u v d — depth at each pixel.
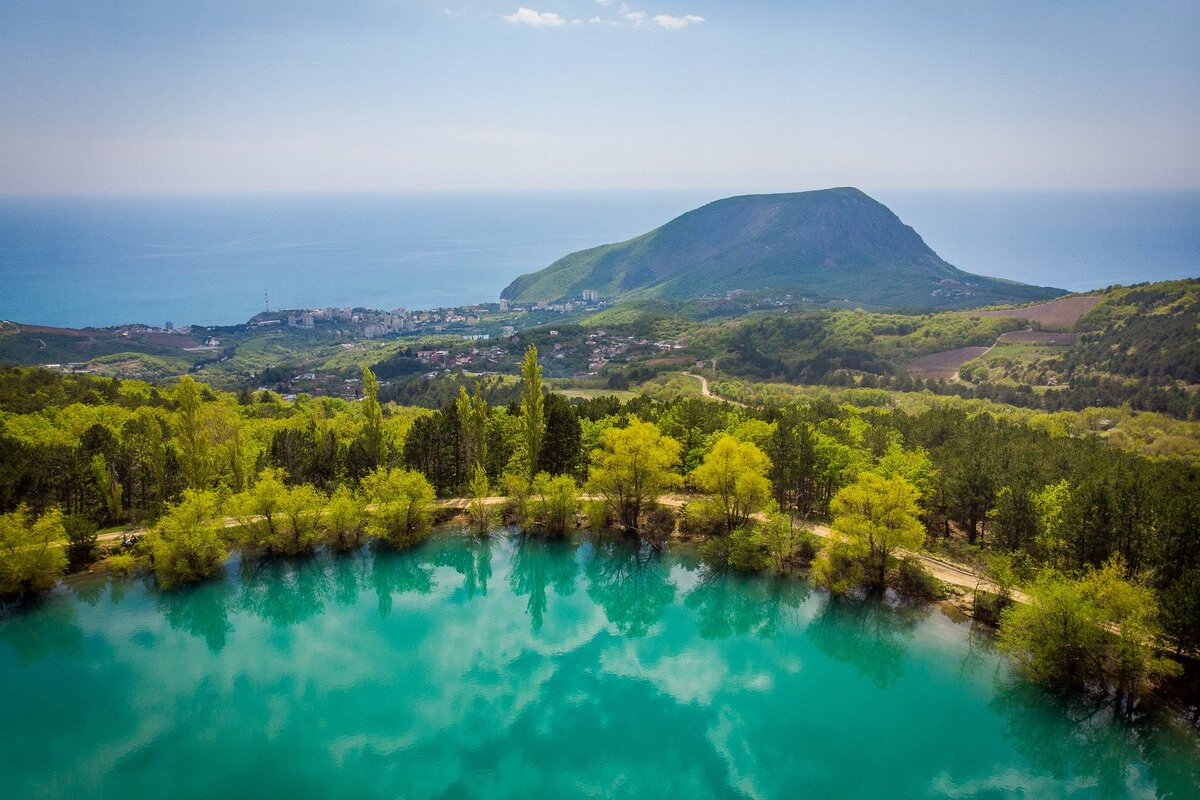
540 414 106.00
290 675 68.12
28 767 53.72
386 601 86.31
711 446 105.69
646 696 64.75
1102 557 66.00
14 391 139.88
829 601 76.50
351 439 123.19
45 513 83.62
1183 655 56.75
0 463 86.62
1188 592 53.62
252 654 72.25
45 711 61.06
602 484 94.81
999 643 61.34
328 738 58.12
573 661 71.31
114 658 70.00
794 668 69.31
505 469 109.31
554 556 93.75
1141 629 53.47
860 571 77.06
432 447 107.69
